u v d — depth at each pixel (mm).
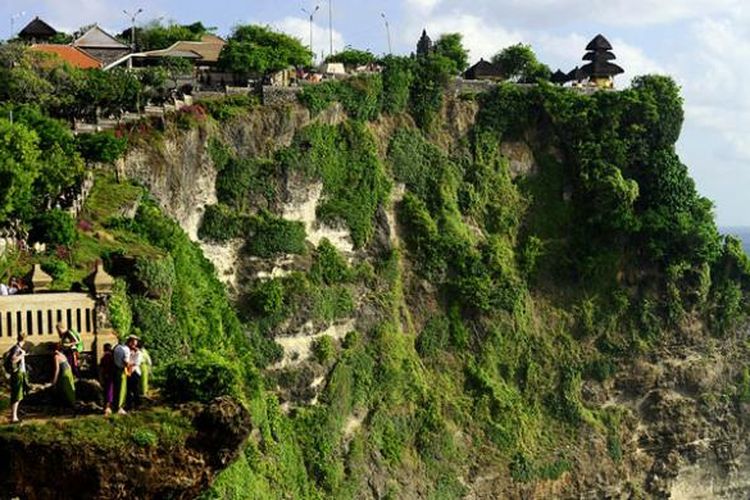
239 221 98000
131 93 92688
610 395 116188
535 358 113562
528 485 107625
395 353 104250
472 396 108438
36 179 63500
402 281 109375
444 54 130250
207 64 121875
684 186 121500
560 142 120938
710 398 119375
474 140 118188
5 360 34906
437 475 102500
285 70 115625
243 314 96562
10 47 92125
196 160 94688
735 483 120250
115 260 60500
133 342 35688
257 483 70188
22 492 31906
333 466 95062
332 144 106688
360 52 134250
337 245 105438
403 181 112688
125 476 32656
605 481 112312
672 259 120250
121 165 83625
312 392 97125
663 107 121250
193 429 34062
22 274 52375
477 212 116250
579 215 119875
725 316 122625
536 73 129375
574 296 117312
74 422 33344
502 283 113375
